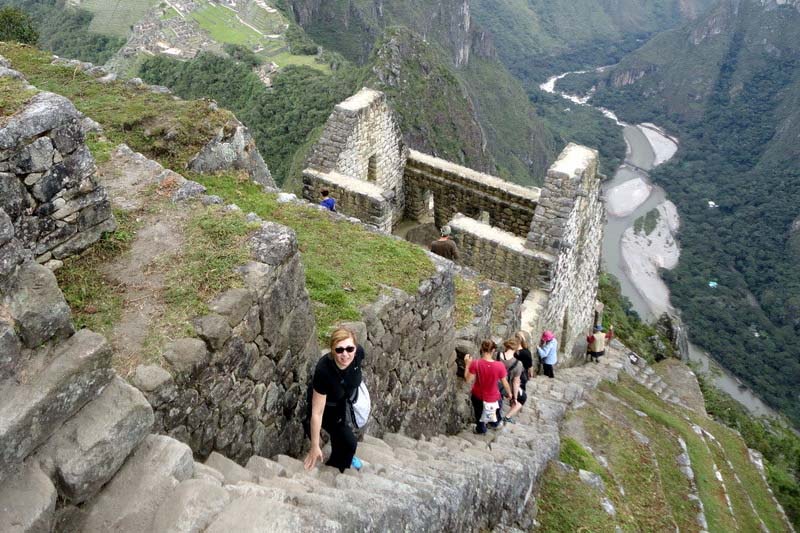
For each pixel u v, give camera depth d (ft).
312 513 10.64
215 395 15.02
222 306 15.35
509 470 23.44
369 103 51.31
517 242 46.83
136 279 16.84
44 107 16.44
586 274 57.93
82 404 11.05
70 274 17.06
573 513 25.91
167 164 32.58
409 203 59.57
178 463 11.50
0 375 10.16
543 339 45.01
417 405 26.11
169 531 10.02
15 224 15.93
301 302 18.20
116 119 34.40
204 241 18.13
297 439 19.10
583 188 47.70
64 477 10.19
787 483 47.80
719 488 37.42
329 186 48.55
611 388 48.67
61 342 11.19
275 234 17.81
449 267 26.55
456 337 30.94
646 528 29.45
